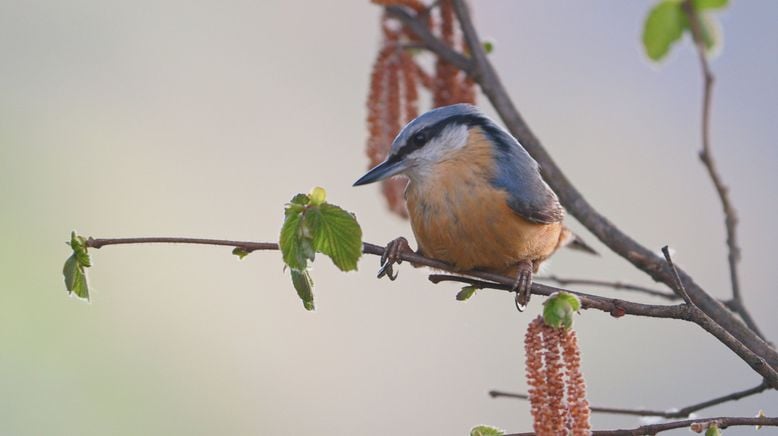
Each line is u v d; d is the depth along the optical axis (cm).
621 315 536
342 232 536
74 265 544
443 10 807
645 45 637
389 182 803
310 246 535
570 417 483
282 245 538
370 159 755
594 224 732
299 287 543
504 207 697
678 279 541
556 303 488
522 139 761
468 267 722
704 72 630
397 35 791
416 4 788
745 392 627
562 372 488
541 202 705
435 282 658
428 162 717
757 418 524
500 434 538
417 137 723
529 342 492
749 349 584
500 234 700
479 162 708
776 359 638
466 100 796
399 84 759
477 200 700
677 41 636
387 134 753
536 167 724
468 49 807
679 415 642
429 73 846
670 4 623
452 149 714
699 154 652
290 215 536
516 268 716
